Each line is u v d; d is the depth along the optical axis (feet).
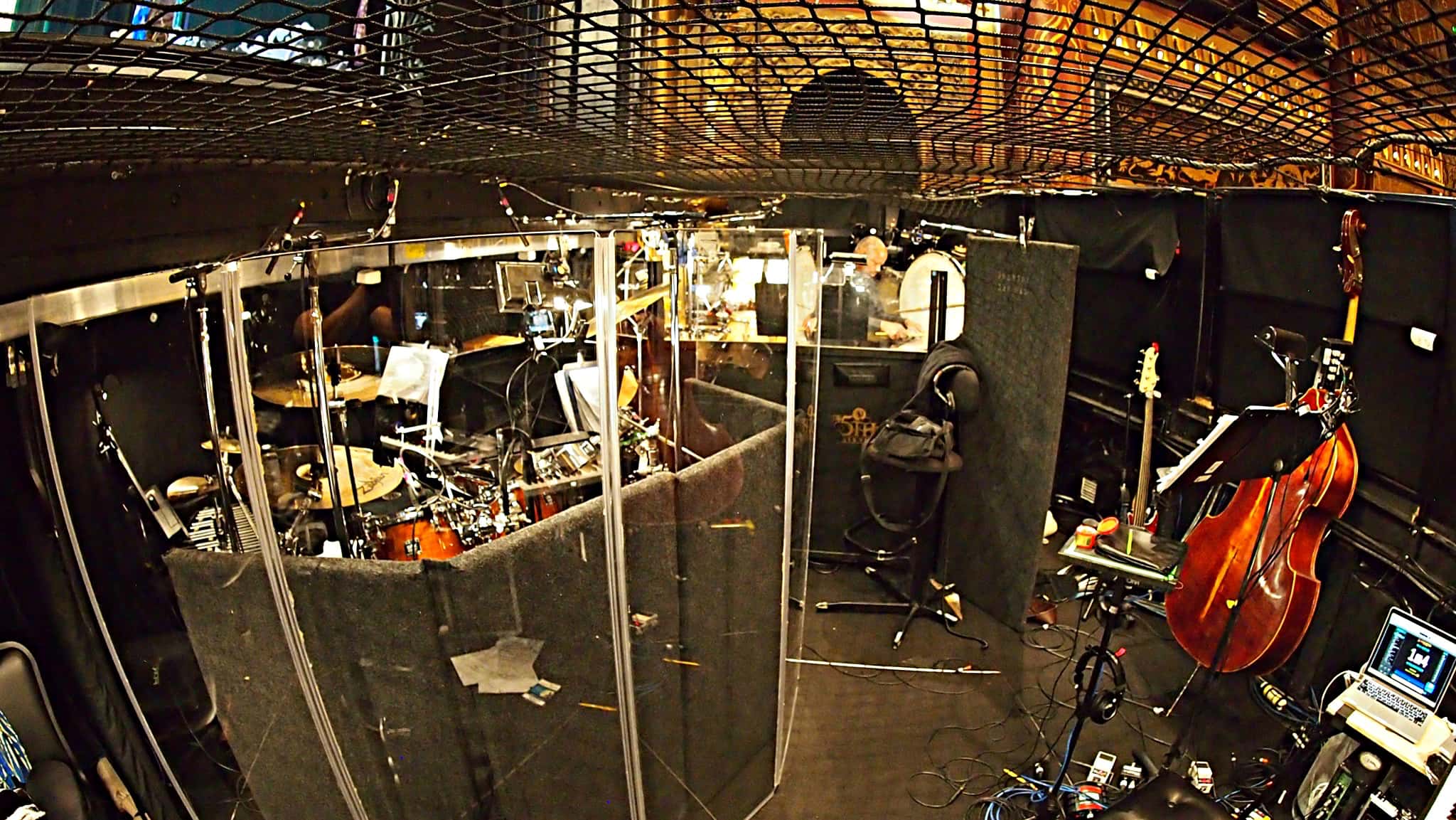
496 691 5.97
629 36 2.71
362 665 5.64
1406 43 2.19
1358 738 6.59
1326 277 8.63
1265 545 8.77
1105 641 7.26
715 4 2.50
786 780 9.12
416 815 6.20
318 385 6.56
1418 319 7.29
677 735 7.54
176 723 5.94
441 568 5.36
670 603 7.05
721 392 8.39
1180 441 11.52
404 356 7.59
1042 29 2.53
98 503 5.74
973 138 5.09
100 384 5.89
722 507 7.36
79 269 5.93
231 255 7.50
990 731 9.87
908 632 12.12
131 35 2.34
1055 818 7.90
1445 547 7.09
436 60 2.76
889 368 13.20
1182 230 10.93
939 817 8.54
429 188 10.05
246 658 5.80
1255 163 6.18
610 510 6.22
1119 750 9.39
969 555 12.89
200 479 6.10
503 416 7.77
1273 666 8.77
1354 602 8.60
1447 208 6.68
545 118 4.25
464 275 7.55
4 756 5.08
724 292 7.93
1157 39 2.49
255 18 2.40
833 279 13.30
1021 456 11.66
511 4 2.57
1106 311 13.25
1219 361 10.77
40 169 5.54
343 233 8.93
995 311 11.91
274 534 5.64
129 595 5.80
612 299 5.98
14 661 5.16
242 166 7.39
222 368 5.96
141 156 5.65
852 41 2.79
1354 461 8.06
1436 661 6.57
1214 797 8.34
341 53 2.77
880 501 13.65
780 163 8.26
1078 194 11.90
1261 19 2.28
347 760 5.94
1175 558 6.77
